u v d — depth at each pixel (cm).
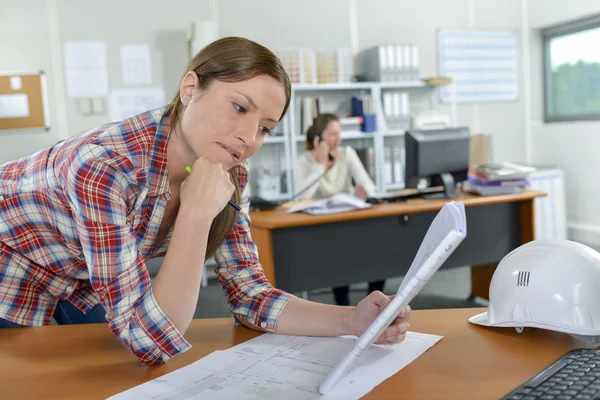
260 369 87
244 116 92
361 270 285
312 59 471
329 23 507
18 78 429
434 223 79
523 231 323
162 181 100
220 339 104
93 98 446
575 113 540
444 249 68
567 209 545
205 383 83
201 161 97
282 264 269
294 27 495
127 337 90
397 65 491
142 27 455
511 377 79
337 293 331
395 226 291
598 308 90
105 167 90
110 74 449
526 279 96
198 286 95
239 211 112
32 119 434
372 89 485
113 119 452
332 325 100
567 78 547
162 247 119
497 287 100
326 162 373
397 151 499
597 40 509
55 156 105
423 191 323
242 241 118
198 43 432
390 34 527
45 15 431
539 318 93
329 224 277
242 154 96
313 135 373
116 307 90
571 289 92
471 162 473
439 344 94
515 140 580
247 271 116
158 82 462
